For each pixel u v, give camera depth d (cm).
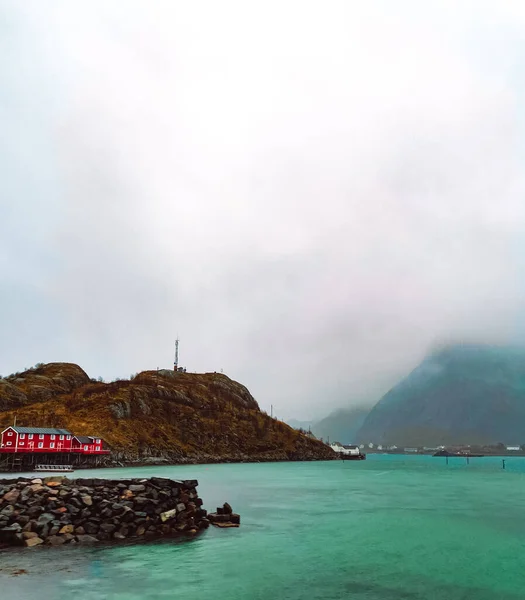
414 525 4797
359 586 2642
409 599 2441
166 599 2270
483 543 3931
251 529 4188
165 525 3600
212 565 2883
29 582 2406
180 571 2725
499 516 5559
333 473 15788
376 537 4109
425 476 15350
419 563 3219
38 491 3450
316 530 4366
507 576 2923
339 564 3120
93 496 3553
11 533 3094
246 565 2930
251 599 2345
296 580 2702
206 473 13725
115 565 2767
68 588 2356
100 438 15288
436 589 2628
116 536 3353
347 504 6644
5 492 3409
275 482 10838
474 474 17188
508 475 16425
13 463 12744
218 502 6475
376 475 15300
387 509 6153
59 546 3091
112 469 14812
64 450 13912
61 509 3362
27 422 15812
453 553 3550
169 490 3916
